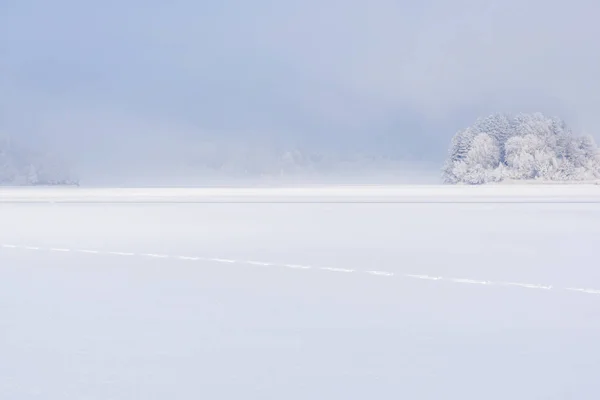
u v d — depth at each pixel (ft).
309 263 36.11
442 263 36.01
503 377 16.05
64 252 41.68
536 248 42.88
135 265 35.65
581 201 107.65
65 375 16.30
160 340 19.57
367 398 14.66
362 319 22.31
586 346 18.79
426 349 18.54
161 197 130.31
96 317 22.70
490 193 139.95
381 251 41.47
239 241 47.55
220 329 20.90
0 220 70.03
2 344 19.15
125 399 14.65
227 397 14.74
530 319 22.26
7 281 30.55
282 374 16.33
